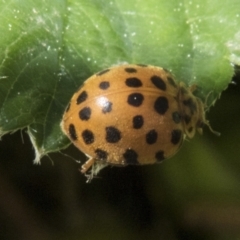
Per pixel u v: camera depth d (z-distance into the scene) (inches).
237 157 2.9
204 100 2.6
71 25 2.6
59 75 2.5
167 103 2.4
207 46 2.6
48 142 2.5
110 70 2.4
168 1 2.6
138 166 2.9
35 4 2.6
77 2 2.6
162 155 2.5
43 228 2.9
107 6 2.6
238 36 2.6
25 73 2.5
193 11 2.6
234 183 2.9
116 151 2.4
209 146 2.9
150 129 2.4
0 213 2.9
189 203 2.9
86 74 2.5
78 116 2.4
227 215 2.9
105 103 2.4
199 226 2.9
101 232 2.9
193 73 2.6
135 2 2.6
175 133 2.5
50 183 2.9
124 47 2.6
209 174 2.9
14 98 2.5
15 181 2.9
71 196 2.9
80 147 2.5
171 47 2.6
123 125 2.4
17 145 2.9
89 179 2.5
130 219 2.9
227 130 2.9
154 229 2.9
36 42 2.5
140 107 2.4
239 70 2.7
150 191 2.9
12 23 2.5
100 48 2.6
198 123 2.6
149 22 2.6
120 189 2.9
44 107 2.5
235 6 2.6
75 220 2.9
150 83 2.4
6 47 2.5
